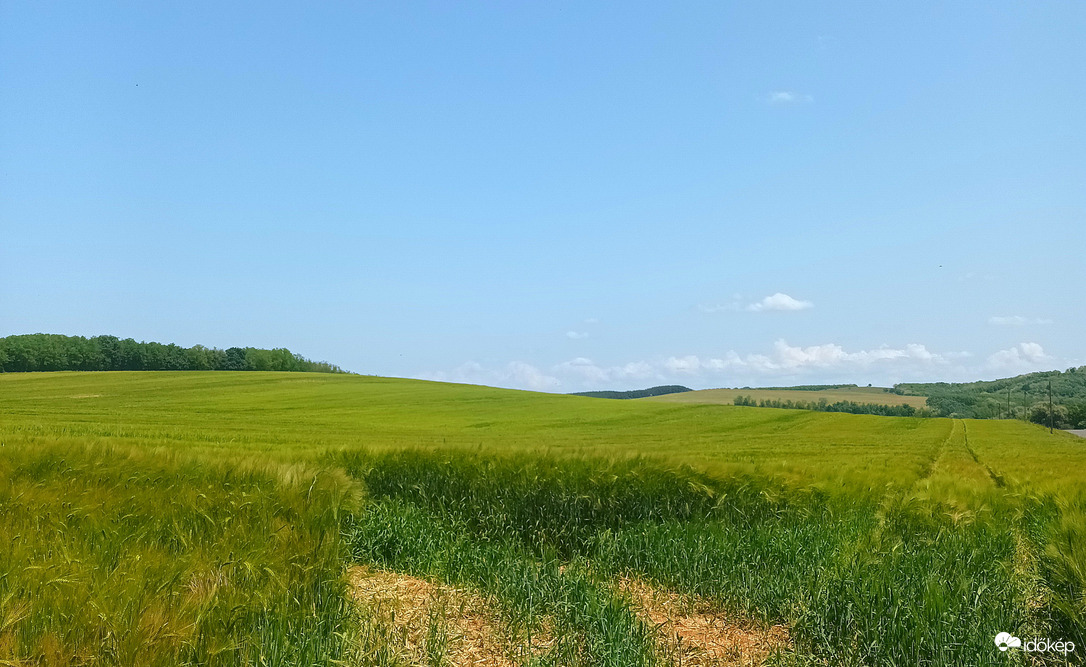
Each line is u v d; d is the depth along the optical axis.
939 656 5.34
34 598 4.42
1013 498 10.48
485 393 88.12
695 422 70.75
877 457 34.66
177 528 6.41
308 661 4.66
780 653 5.98
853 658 5.74
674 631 6.64
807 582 6.84
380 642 5.35
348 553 7.42
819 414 80.19
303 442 32.97
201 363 141.62
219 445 27.89
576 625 6.13
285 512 7.35
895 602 5.86
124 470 8.95
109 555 5.51
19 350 114.50
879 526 8.62
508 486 10.97
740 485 11.01
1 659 3.82
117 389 79.31
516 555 8.33
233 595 5.02
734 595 7.45
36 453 9.25
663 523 9.64
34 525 6.22
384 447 13.94
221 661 4.41
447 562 7.93
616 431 59.59
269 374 103.56
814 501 10.84
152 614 4.34
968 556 7.63
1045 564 6.27
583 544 9.77
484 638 6.02
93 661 3.92
